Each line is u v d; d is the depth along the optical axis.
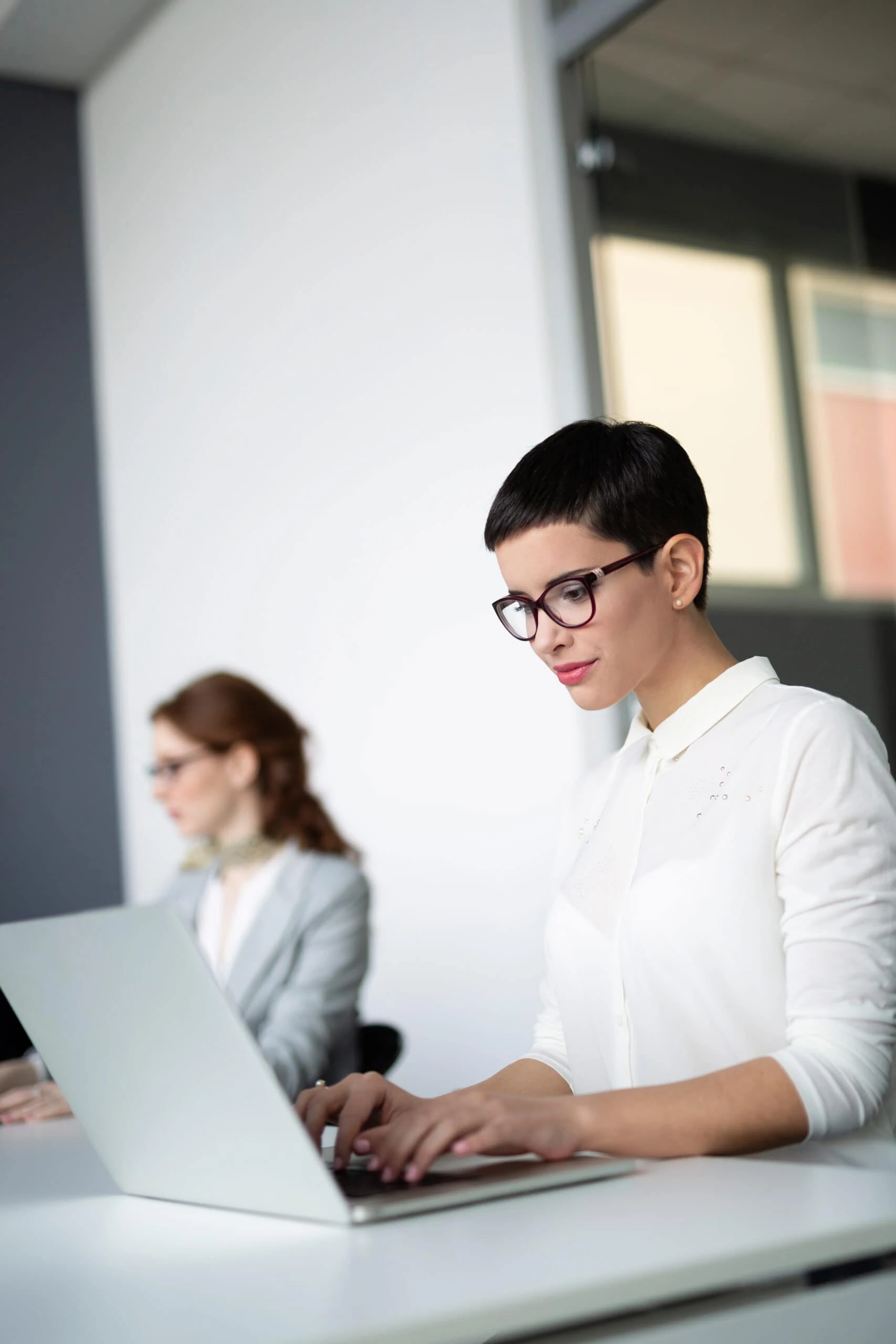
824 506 2.64
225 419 4.34
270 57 4.13
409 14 3.58
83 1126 1.12
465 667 3.38
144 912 0.88
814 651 2.65
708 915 1.19
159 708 2.83
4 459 4.82
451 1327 0.64
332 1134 1.29
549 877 3.12
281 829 2.77
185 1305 0.71
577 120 3.16
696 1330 0.69
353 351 3.79
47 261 4.98
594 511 1.22
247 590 4.22
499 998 3.27
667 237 2.95
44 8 4.57
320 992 2.54
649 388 3.00
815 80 2.64
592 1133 0.97
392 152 3.64
